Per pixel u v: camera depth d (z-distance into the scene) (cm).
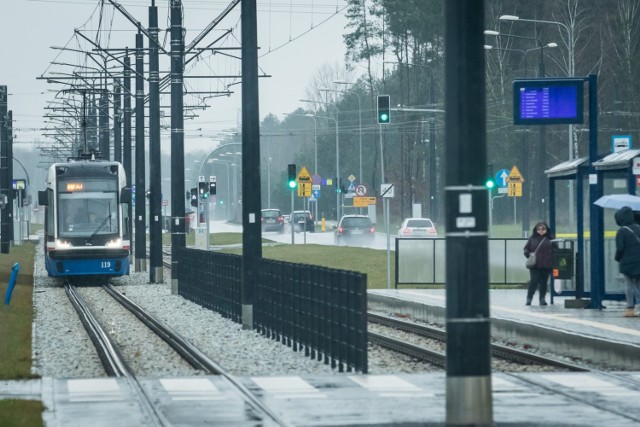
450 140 3186
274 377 5216
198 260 10300
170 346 6894
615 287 7975
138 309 9556
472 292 3161
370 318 8712
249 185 7788
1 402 4328
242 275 7881
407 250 10506
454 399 3156
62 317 9031
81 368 5806
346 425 3838
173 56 11719
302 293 6347
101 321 8769
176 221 11775
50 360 6159
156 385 4922
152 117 13200
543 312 7625
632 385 4828
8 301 9588
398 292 9950
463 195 3167
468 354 3152
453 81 3178
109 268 13100
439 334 7319
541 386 4794
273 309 7169
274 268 7106
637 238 7094
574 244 8175
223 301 8969
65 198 13075
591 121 7656
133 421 3959
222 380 5103
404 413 4103
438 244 10531
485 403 3155
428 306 8356
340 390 4738
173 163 11800
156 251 13625
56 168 13188
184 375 5375
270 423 3906
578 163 8012
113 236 13100
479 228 3172
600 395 4534
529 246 8194
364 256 16138
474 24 3173
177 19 11694
